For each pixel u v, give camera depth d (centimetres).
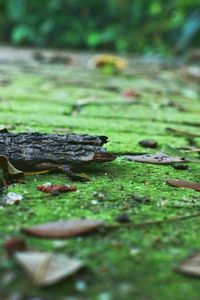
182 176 129
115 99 231
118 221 105
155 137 163
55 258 94
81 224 102
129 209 110
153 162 136
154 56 561
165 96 259
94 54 550
